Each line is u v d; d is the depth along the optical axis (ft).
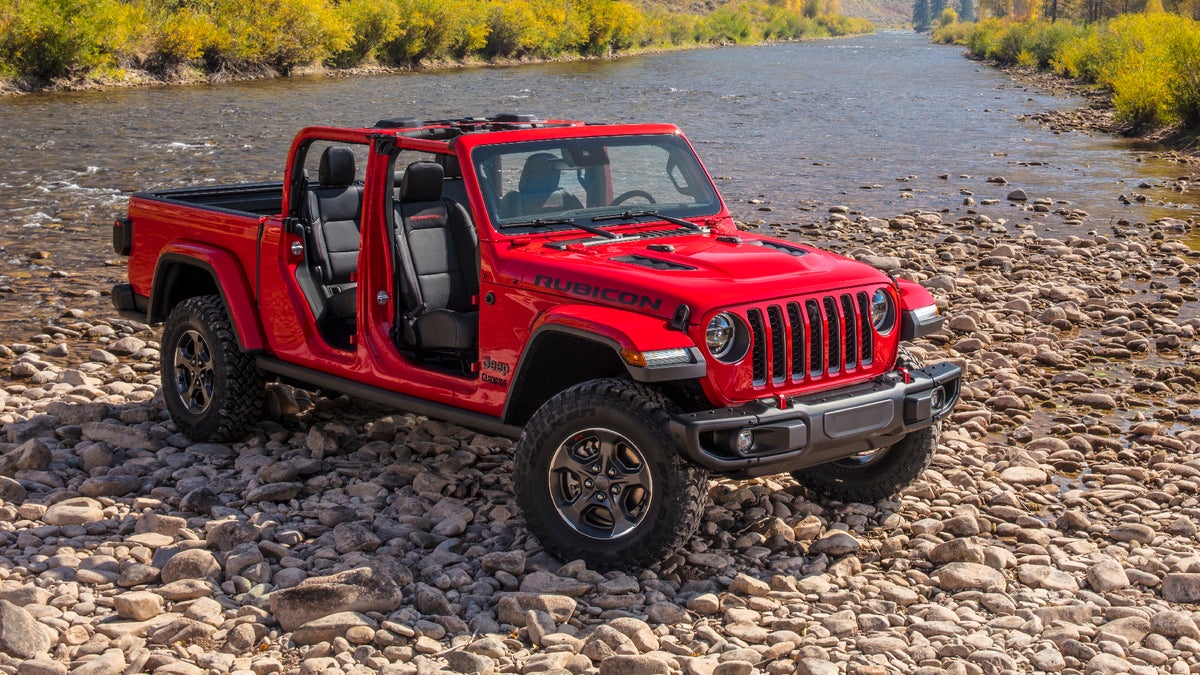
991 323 31.78
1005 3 423.23
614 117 100.94
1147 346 29.81
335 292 20.68
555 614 14.65
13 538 16.98
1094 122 96.68
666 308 15.17
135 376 25.84
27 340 29.32
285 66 160.04
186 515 17.87
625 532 15.62
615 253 17.13
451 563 16.31
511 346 16.90
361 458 20.30
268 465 19.93
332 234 20.83
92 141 74.84
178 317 21.22
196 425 21.08
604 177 19.04
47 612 14.51
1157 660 13.89
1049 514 19.04
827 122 98.68
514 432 16.88
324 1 171.53
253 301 20.56
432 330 18.48
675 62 229.86
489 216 17.40
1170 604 15.61
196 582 15.30
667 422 14.97
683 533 15.23
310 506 18.15
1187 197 57.31
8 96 113.09
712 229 19.20
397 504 18.10
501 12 215.51
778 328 15.74
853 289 16.48
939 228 48.52
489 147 17.90
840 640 14.23
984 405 24.97
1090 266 40.42
